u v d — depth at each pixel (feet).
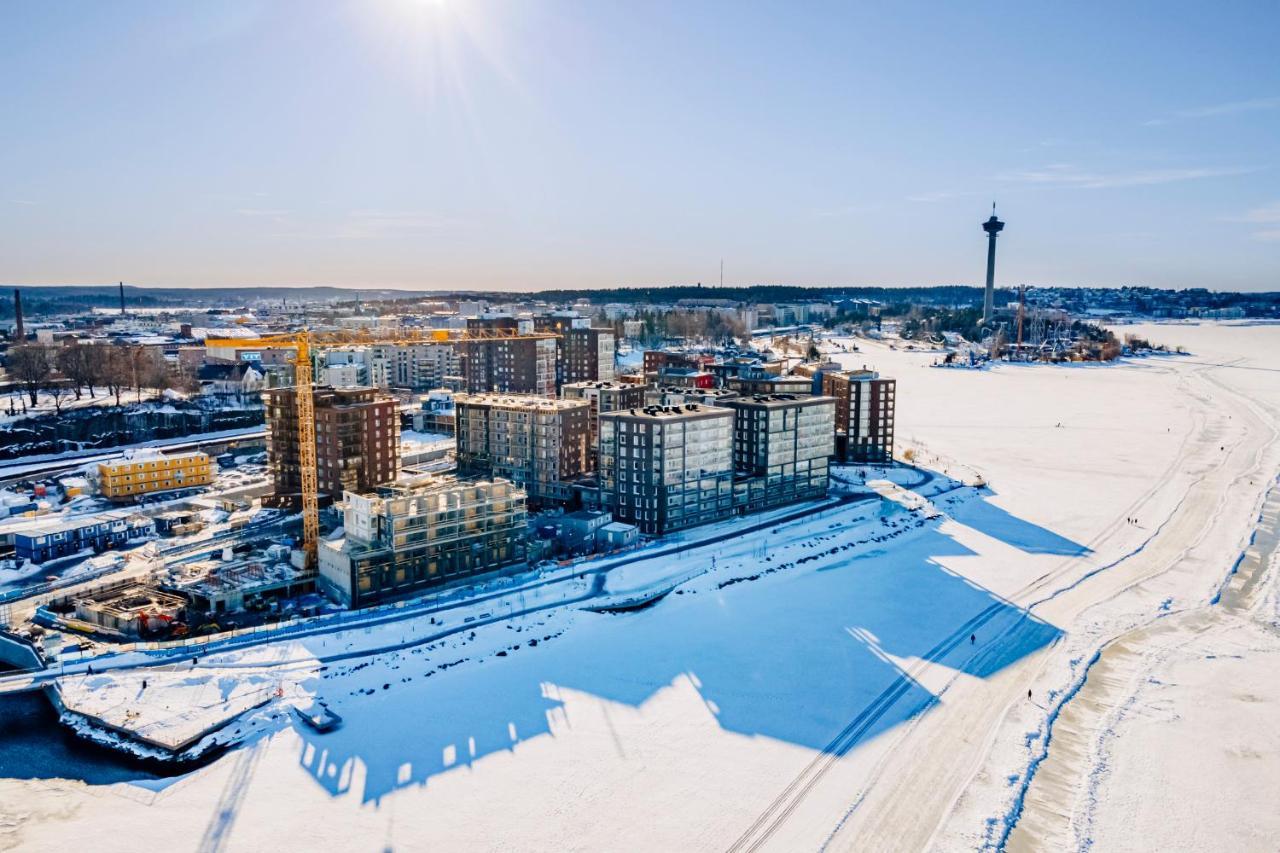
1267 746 354.54
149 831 291.17
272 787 315.58
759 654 430.20
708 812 302.86
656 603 496.64
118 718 359.05
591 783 318.65
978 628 468.34
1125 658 436.35
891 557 589.73
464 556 517.96
